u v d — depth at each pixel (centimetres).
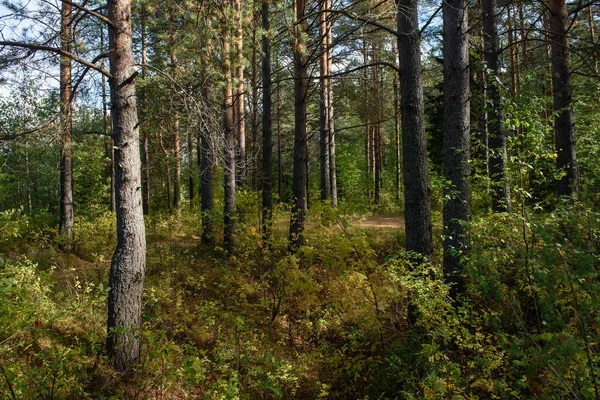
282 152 2906
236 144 1098
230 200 981
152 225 1341
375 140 2348
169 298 621
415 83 522
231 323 524
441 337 388
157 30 752
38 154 518
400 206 2092
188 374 322
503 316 353
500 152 377
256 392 415
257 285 631
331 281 529
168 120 513
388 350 439
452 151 523
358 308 485
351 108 1622
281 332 561
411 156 523
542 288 287
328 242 509
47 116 472
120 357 420
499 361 305
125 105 436
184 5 677
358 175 2548
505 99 371
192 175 1408
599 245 267
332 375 478
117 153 436
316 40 792
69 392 343
